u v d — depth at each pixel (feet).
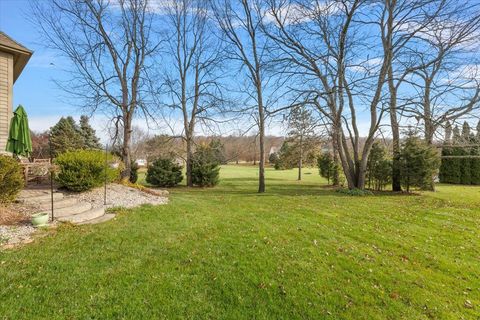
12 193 21.08
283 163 86.63
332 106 48.88
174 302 10.33
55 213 21.11
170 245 16.07
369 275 13.69
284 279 12.65
